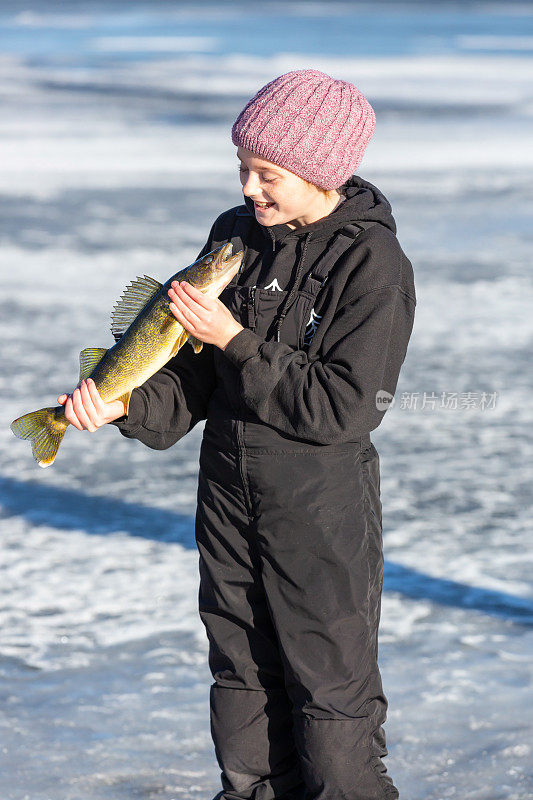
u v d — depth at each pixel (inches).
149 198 1130.7
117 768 227.6
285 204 165.2
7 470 443.2
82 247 896.3
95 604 311.9
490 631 296.0
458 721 246.4
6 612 305.7
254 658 175.2
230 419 167.9
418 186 1224.8
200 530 175.5
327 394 157.5
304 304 164.4
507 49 4210.1
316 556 163.9
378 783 170.6
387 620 303.3
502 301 746.2
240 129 164.4
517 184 1251.8
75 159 1387.8
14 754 231.9
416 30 5787.4
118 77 2655.0
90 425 163.9
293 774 180.7
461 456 457.7
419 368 585.6
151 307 161.6
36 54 3730.3
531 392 547.2
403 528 374.0
